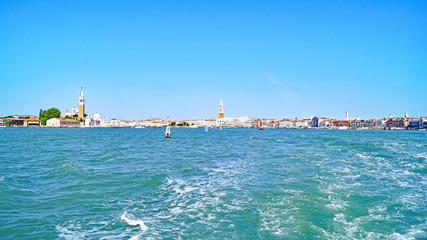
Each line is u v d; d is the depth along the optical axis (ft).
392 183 82.07
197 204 61.77
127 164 118.83
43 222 51.72
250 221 51.67
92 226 49.93
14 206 60.39
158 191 73.00
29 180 85.10
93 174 94.73
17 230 48.19
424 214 55.67
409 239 44.55
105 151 175.73
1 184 78.23
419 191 73.05
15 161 124.67
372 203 62.28
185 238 44.98
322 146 212.43
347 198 65.82
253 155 154.30
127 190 74.02
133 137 388.57
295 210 57.36
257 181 84.28
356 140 289.12
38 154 154.30
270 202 62.80
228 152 172.86
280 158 138.31
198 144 250.57
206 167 111.24
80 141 279.49
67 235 46.34
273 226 49.32
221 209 58.39
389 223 50.88
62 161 124.67
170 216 54.70
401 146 209.36
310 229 47.98
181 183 81.97
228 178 89.10
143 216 54.80
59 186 77.97
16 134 437.17
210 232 47.16
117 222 51.65
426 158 137.08
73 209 58.90
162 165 116.47
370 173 96.99
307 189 73.92
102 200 65.16
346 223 50.72
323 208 58.49
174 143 265.13
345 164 117.08
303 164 117.19
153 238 44.96
